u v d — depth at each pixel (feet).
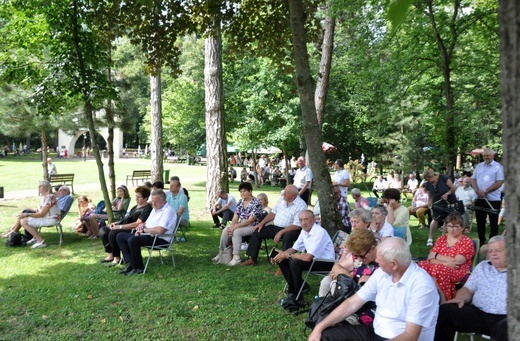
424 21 47.52
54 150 238.27
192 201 57.00
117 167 129.59
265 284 21.04
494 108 53.78
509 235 4.95
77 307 17.75
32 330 15.57
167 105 110.42
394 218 24.62
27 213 29.96
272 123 74.54
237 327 15.97
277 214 25.11
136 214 25.64
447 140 47.55
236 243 25.00
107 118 44.55
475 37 53.52
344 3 37.96
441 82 55.98
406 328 10.69
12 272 22.99
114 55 70.23
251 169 102.01
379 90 55.98
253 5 30.68
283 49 32.71
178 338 14.98
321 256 18.84
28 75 32.37
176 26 31.37
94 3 29.76
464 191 35.50
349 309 12.00
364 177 78.84
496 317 13.06
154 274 22.70
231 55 34.14
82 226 32.99
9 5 29.73
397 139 69.46
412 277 10.98
